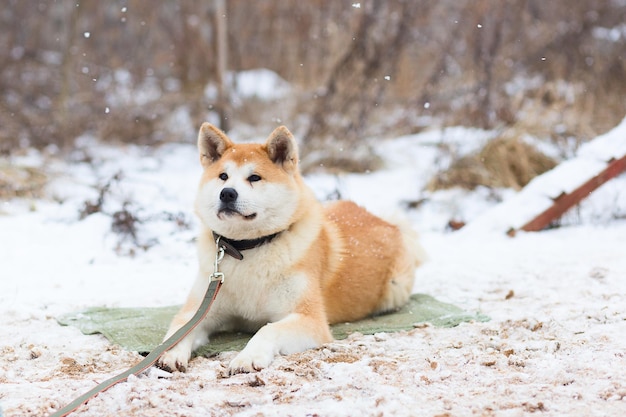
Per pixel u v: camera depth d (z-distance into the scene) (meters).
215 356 4.16
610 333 4.16
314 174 10.45
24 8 14.37
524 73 12.59
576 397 3.14
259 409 3.10
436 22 13.07
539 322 4.40
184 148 11.98
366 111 11.12
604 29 12.56
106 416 3.06
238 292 4.36
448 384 3.43
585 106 10.98
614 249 6.67
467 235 7.77
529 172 9.61
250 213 4.19
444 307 5.16
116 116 12.05
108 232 7.40
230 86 12.80
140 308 5.10
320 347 4.14
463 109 11.16
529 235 7.65
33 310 4.89
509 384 3.37
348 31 12.00
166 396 3.25
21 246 7.02
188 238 7.41
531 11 12.77
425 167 10.37
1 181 8.93
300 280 4.33
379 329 4.62
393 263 5.25
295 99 12.23
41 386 3.43
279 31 13.37
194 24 12.71
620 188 8.99
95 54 13.45
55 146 11.17
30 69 13.18
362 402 3.14
